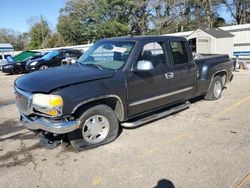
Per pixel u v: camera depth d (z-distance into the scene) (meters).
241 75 12.21
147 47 5.06
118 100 4.58
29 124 4.30
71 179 3.62
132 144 4.61
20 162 4.14
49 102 3.87
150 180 3.53
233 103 7.05
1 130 5.58
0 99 8.86
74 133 4.26
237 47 22.86
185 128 5.30
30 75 4.68
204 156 4.11
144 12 39.84
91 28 43.06
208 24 41.94
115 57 4.95
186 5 40.59
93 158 4.16
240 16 42.19
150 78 5.02
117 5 39.50
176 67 5.58
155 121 5.71
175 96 5.70
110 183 3.50
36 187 3.48
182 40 5.86
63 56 18.00
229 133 4.99
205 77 6.71
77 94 4.03
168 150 4.35
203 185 3.38
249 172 3.63
